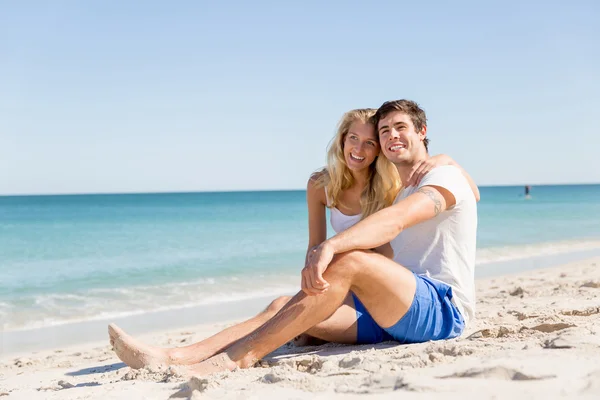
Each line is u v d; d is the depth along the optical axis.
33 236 22.44
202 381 2.51
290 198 98.44
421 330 3.19
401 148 3.44
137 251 16.50
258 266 12.82
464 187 3.29
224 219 34.91
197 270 12.27
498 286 8.20
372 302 3.12
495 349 2.70
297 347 3.68
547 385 2.07
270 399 2.23
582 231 21.16
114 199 99.38
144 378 2.96
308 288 2.90
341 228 3.93
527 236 19.22
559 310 4.34
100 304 8.55
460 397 2.04
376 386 2.25
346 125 3.71
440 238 3.32
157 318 7.43
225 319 7.25
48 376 3.99
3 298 9.10
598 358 2.35
